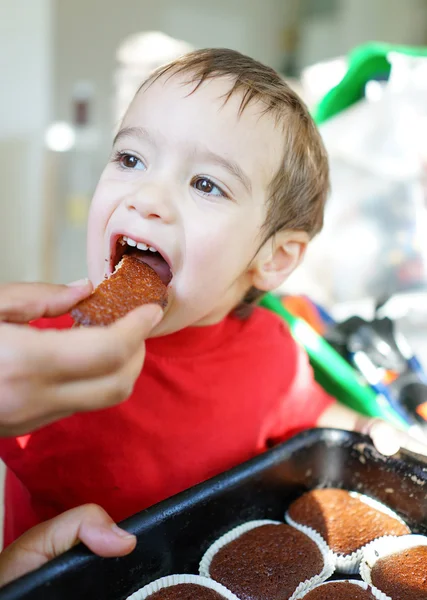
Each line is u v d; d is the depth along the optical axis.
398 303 1.45
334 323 1.34
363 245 1.50
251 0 3.08
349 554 0.69
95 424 0.78
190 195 0.71
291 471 0.75
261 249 0.82
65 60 2.68
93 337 0.46
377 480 0.77
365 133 1.50
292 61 3.23
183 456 0.82
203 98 0.72
